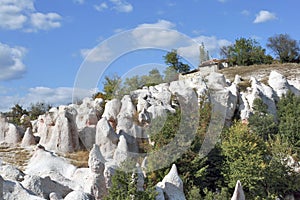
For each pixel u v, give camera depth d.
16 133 40.06
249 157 35.81
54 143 37.81
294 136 46.81
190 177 32.94
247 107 51.00
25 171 30.00
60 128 38.00
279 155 39.34
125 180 24.50
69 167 29.52
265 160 38.22
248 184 35.19
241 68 84.88
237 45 98.50
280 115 52.22
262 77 76.38
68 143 37.62
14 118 52.50
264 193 35.88
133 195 24.00
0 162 29.91
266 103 53.62
